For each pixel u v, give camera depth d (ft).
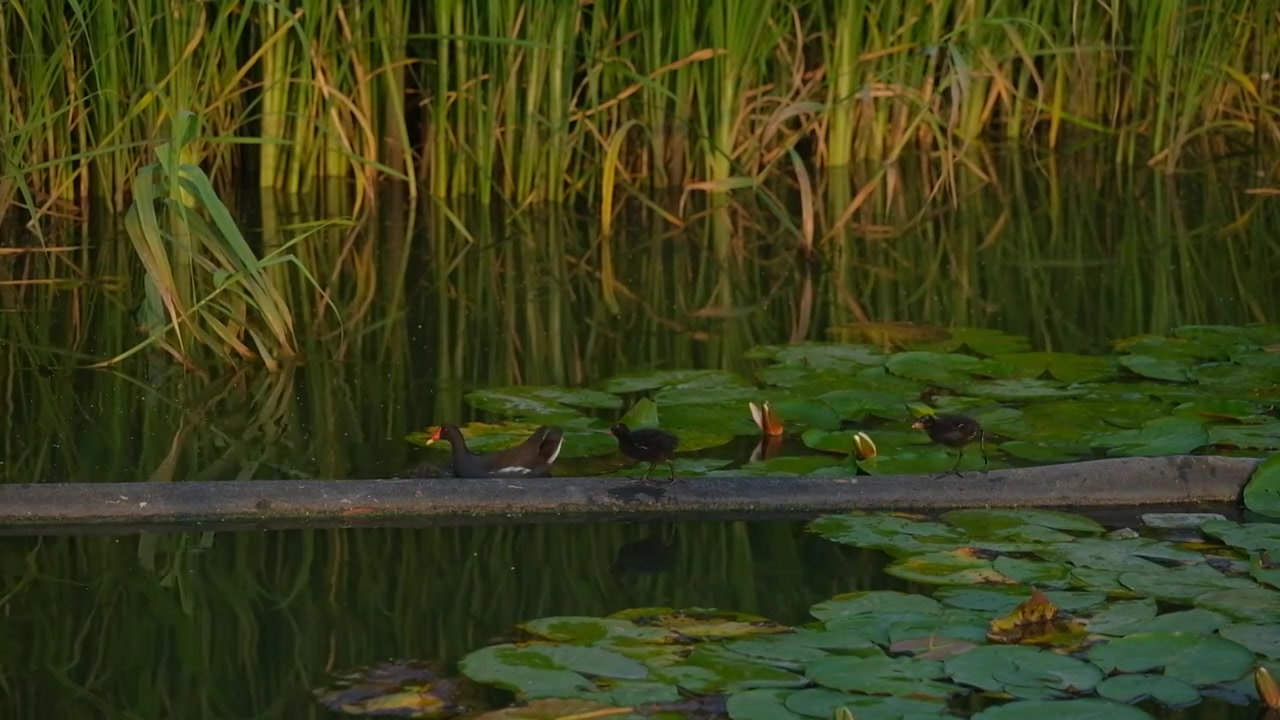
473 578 27.43
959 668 22.85
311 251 53.83
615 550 28.68
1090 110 71.77
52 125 56.24
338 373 40.01
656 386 38.17
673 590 26.81
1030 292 48.75
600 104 61.31
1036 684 22.30
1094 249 54.44
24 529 29.48
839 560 28.02
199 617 25.84
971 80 67.05
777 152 56.29
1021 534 28.58
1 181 50.34
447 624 25.46
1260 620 24.45
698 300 48.29
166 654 24.50
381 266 52.11
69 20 54.80
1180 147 66.54
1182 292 48.24
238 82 59.77
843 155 64.23
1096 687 22.22
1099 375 38.24
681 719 21.44
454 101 62.23
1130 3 66.49
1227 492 30.81
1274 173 65.82
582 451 33.37
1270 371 37.88
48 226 55.67
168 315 43.80
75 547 28.76
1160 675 22.56
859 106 65.51
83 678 23.77
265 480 30.60
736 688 22.34
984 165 68.33
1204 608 24.94
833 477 30.89
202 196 39.58
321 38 58.85
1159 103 67.41
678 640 24.14
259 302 41.09
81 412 36.58
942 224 58.90
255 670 23.82
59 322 44.21
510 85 59.31
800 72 62.34
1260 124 71.82
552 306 47.37
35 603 26.43
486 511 30.27
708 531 29.58
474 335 44.01
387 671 23.66
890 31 62.80
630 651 23.61
